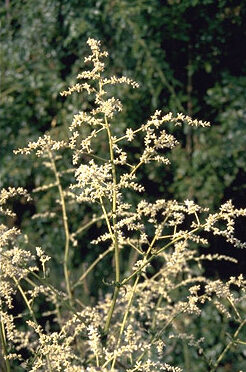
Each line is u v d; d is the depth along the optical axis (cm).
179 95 706
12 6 749
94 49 317
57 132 711
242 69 712
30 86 724
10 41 747
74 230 703
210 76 709
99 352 279
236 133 681
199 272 663
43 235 708
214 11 709
